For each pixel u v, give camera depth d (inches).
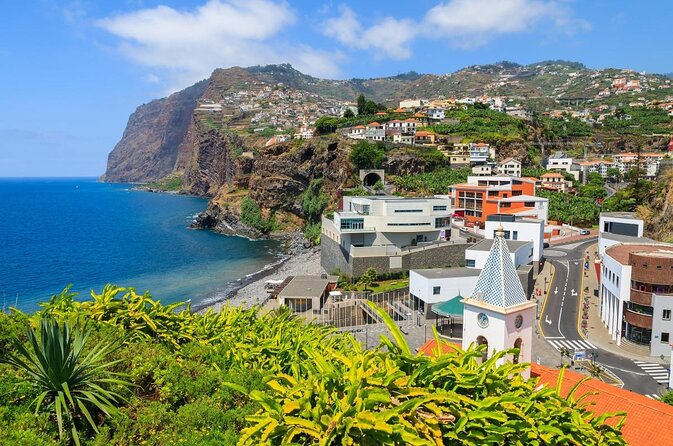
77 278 3961.6
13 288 3622.0
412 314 2571.4
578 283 2999.5
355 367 593.9
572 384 1056.8
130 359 791.7
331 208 5787.4
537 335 2214.6
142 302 963.3
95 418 657.6
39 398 590.2
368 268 3262.8
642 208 4399.6
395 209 3420.3
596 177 6338.6
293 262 4564.5
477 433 569.0
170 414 695.7
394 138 6737.2
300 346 922.1
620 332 2100.1
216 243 5772.6
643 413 944.3
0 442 534.0
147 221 7815.0
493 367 708.0
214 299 3395.7
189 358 888.3
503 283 983.6
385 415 508.4
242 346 929.5
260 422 544.1
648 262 1974.7
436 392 577.3
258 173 6791.3
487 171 5915.4
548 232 4288.9
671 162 4554.6
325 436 499.8
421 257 3331.7
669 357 1930.4
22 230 6791.3
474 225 4480.8
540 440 634.8
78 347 673.6
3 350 737.6
